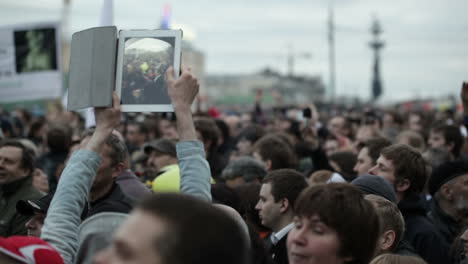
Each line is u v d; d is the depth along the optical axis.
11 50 10.09
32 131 11.42
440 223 5.53
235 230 1.69
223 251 1.64
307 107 8.80
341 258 2.81
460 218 5.47
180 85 3.19
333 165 7.53
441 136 8.52
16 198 5.67
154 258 1.60
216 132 7.82
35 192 5.79
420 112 12.45
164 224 1.63
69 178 3.25
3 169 5.67
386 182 4.86
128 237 1.63
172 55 3.29
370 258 2.88
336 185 2.94
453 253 4.77
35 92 10.05
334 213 2.80
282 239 4.59
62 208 3.19
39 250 2.84
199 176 3.13
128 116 11.66
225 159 8.45
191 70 3.26
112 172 3.73
